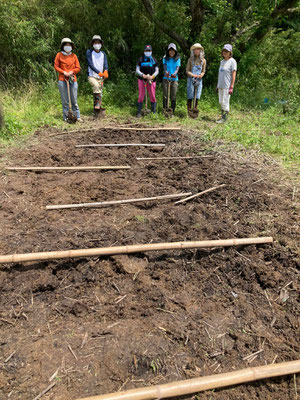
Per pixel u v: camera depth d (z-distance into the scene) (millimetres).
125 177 5230
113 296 2986
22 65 9797
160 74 11453
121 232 3762
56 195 4605
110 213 4199
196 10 9891
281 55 13227
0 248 3461
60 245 3510
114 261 3309
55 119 8000
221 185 4809
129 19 10992
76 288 3059
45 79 9781
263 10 9883
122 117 8492
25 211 4188
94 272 3203
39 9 9906
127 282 3131
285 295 3023
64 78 7555
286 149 6148
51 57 10195
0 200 4418
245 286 3148
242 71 11461
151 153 6145
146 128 7488
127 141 6789
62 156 5953
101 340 2562
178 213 4176
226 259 3426
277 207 4309
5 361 2385
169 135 7082
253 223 3951
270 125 7812
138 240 3639
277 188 4785
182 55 11086
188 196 4637
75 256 3217
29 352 2453
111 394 2078
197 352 2512
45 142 6641
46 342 2535
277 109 9289
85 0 10367
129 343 2529
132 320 2750
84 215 4137
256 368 2293
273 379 2338
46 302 2914
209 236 3719
